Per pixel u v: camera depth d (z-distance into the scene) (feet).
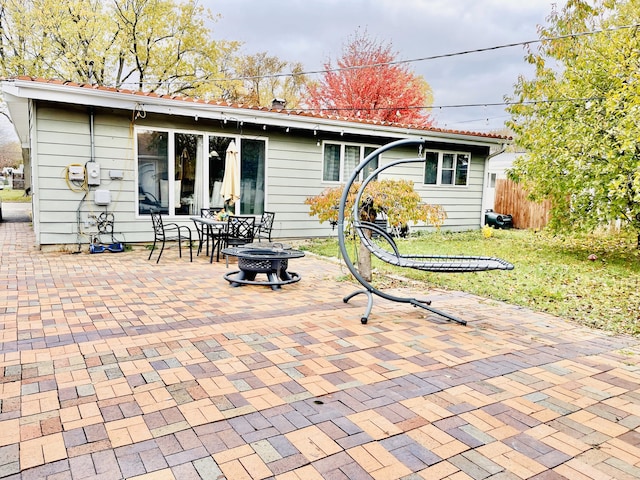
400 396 8.66
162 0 57.93
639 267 23.97
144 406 7.93
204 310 14.25
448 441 7.12
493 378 9.69
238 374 9.42
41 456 6.38
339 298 16.44
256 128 30.45
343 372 9.72
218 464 6.31
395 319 13.94
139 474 6.03
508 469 6.44
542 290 18.15
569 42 30.42
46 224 24.58
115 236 26.40
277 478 6.04
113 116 25.62
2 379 8.89
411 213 18.92
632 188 22.49
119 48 57.88
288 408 8.02
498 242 33.71
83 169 24.79
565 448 7.05
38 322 12.56
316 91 67.72
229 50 65.72
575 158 25.49
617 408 8.45
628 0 29.81
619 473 6.43
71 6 52.16
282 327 12.70
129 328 12.23
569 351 11.55
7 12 53.06
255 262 17.57
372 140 35.45
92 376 9.11
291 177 32.37
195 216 28.78
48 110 23.85
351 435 7.19
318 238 33.94
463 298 17.03
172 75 61.98
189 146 28.35
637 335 12.99
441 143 38.91
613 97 22.58
